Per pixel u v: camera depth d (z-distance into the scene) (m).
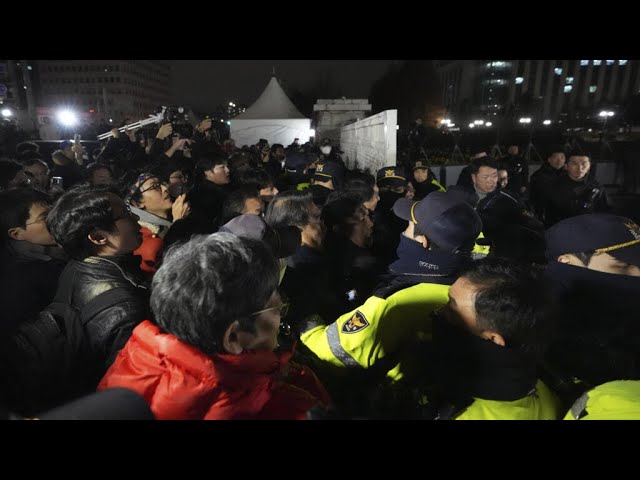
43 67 94.31
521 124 15.50
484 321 0.97
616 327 1.16
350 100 15.18
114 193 1.47
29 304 1.55
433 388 1.09
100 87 95.81
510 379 0.98
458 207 1.39
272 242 1.57
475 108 74.19
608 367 1.14
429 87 38.62
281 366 1.01
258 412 0.82
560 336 1.20
